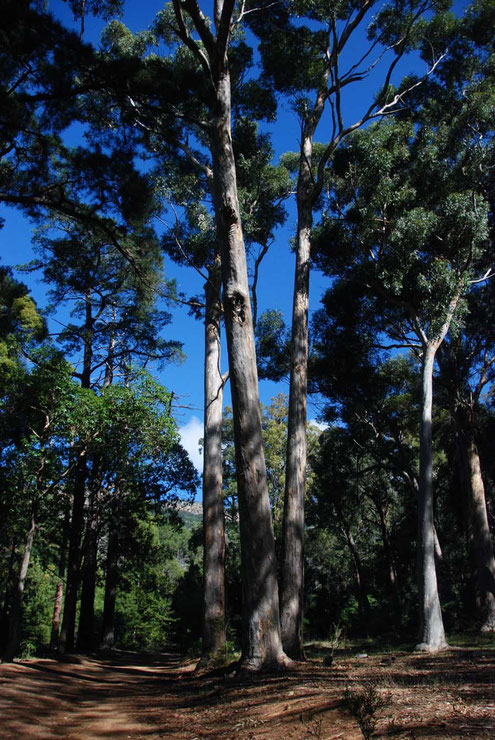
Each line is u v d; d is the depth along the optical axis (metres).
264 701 7.04
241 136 18.61
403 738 4.13
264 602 9.70
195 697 8.88
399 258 17.03
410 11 16.84
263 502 10.06
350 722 4.95
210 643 14.30
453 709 4.94
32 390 16.80
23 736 6.02
